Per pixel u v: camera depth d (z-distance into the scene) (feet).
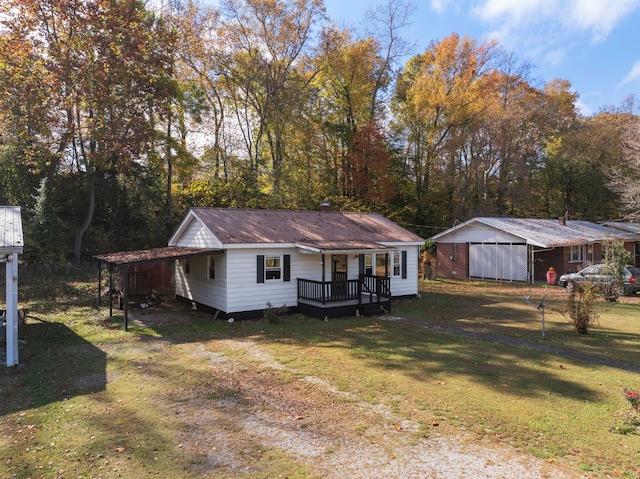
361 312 54.65
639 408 22.90
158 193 114.21
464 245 100.12
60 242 88.74
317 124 120.88
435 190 132.98
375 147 117.39
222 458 18.34
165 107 93.40
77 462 18.10
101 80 81.51
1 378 29.58
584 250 96.78
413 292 69.41
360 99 124.98
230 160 115.96
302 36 116.98
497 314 54.54
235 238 51.65
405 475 16.87
